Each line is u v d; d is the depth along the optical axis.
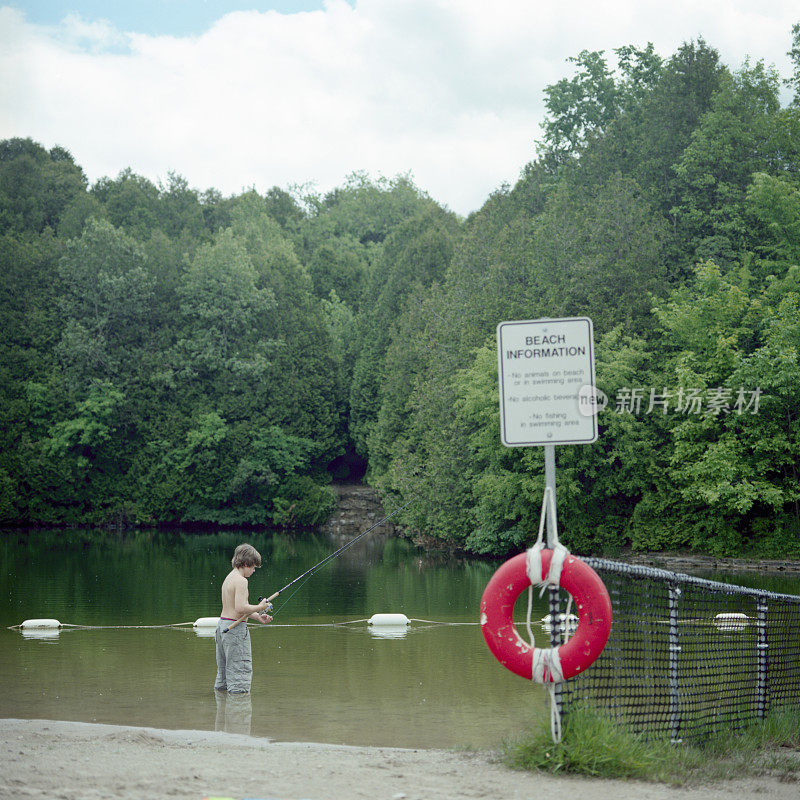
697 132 38.41
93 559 34.44
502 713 9.77
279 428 57.00
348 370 63.75
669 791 5.77
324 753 7.15
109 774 5.87
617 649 8.27
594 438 6.64
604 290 35.69
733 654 11.63
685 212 38.81
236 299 58.91
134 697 10.46
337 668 12.54
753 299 33.34
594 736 6.42
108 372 57.72
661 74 43.81
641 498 35.91
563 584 6.43
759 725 8.52
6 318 57.69
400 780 5.95
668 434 34.28
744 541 33.75
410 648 14.32
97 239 58.59
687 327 33.12
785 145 37.66
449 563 33.16
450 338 42.12
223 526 57.50
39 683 11.27
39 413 56.53
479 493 35.84
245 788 5.61
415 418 44.59
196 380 58.94
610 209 37.91
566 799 5.45
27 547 41.22
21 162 69.25
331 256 75.06
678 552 34.31
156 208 77.88
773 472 33.28
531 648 6.43
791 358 29.77
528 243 39.84
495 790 5.65
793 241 35.66
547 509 6.62
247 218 89.69
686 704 8.22
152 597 21.95
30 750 6.84
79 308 58.50
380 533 51.31
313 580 26.39
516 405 6.70
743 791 5.92
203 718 9.38
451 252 58.41
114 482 57.72
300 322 60.38
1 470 54.69
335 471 64.62
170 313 59.59
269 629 16.56
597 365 33.47
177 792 5.44
